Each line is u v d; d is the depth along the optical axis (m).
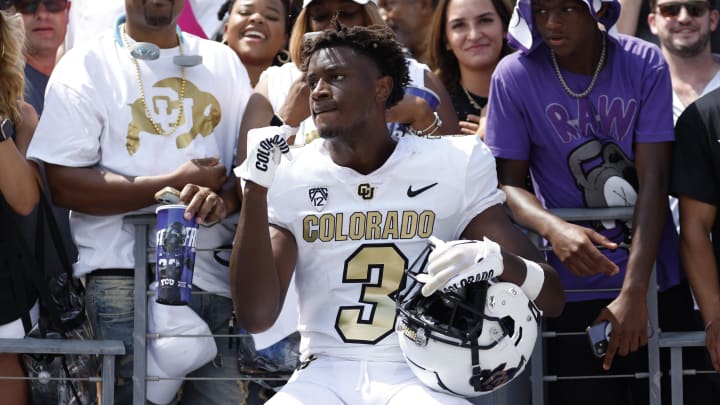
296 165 4.82
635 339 5.20
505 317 4.45
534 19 5.53
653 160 5.46
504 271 4.49
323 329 4.79
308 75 4.72
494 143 5.61
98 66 5.66
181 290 5.13
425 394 4.57
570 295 5.57
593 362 5.57
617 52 5.54
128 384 5.57
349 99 4.62
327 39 4.69
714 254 5.52
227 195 5.55
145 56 5.68
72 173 5.51
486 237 4.66
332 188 4.80
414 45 6.95
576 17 5.31
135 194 5.45
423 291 4.35
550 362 5.68
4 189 5.42
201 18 7.40
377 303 4.76
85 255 5.59
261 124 5.61
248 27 6.57
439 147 4.84
